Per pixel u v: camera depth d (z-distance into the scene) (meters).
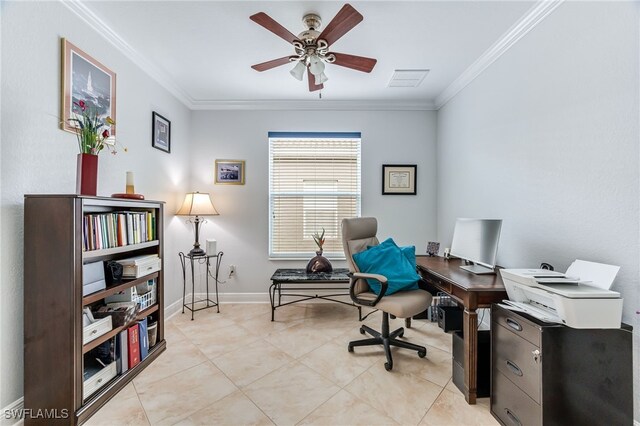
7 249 1.41
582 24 1.54
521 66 2.02
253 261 3.41
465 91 2.78
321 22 1.95
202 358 2.11
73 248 1.44
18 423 1.43
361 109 3.41
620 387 1.24
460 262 2.50
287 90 3.08
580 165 1.56
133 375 1.86
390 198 3.44
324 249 3.46
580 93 1.56
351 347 2.19
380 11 1.85
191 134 3.38
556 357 1.23
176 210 3.08
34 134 1.53
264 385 1.79
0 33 1.37
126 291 1.92
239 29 2.05
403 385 1.79
